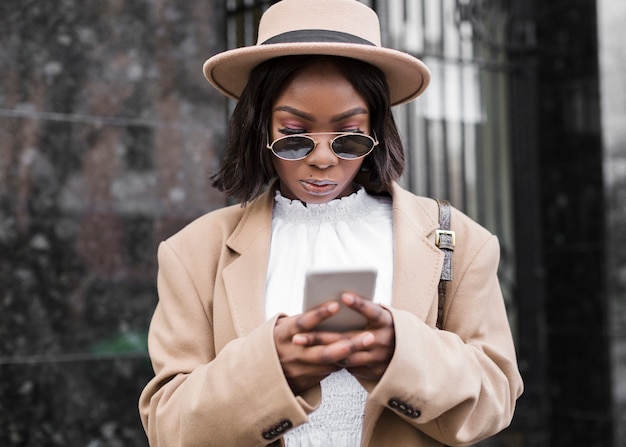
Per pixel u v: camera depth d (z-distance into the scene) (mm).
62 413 3623
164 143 3896
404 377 1538
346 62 1745
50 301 3627
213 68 1920
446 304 1868
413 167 5125
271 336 1543
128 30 3832
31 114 3623
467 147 5336
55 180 3660
